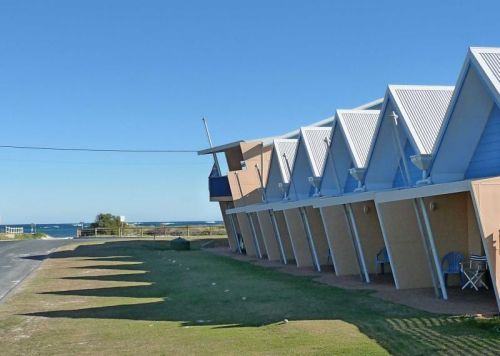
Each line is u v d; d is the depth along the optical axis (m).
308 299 14.34
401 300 13.34
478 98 14.85
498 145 14.84
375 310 12.24
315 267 21.83
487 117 15.12
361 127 22.45
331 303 13.52
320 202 19.38
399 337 9.43
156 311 13.73
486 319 10.36
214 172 39.25
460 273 15.16
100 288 18.86
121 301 15.69
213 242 46.34
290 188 28.70
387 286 16.05
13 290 19.06
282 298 14.78
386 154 19.77
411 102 18.22
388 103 18.77
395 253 15.38
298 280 18.73
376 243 19.28
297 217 23.69
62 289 18.95
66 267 27.30
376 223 19.36
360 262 17.59
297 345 9.24
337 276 19.20
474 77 14.58
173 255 34.47
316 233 23.47
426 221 13.45
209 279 20.34
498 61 14.42
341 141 23.05
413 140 16.75
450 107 15.19
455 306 12.10
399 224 15.42
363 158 20.88
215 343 9.73
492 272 10.66
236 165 38.69
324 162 23.92
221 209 39.50
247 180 34.84
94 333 11.27
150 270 24.89
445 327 10.00
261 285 17.84
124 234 66.31
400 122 17.89
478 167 15.62
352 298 14.10
